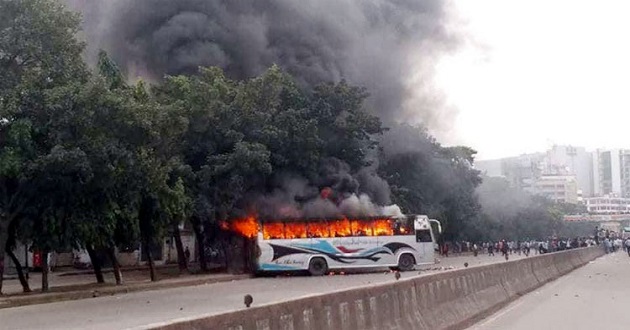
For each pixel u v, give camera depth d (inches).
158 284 1096.8
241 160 1362.0
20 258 1648.6
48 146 856.9
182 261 1461.6
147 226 1142.3
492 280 732.0
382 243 1465.3
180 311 708.0
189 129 1346.0
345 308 346.3
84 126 844.6
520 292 869.2
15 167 813.9
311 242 1434.5
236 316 243.0
